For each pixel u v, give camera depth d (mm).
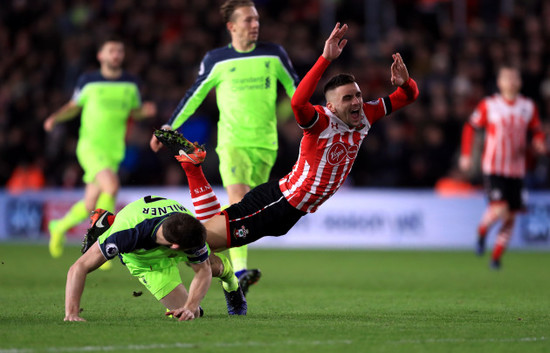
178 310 20875
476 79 69000
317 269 43188
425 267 44875
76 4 80000
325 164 22984
